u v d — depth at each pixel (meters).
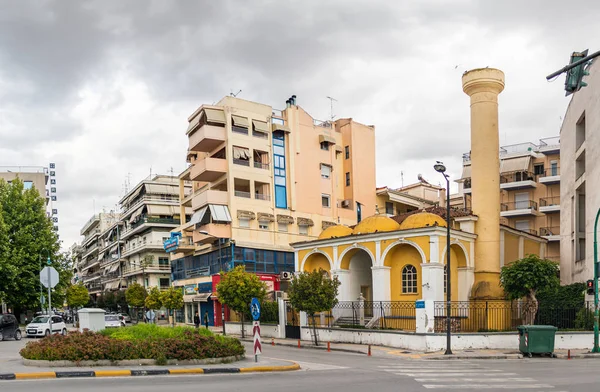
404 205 60.03
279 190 47.84
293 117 49.47
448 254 24.31
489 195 34.59
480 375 15.68
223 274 36.34
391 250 32.91
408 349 26.17
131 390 11.73
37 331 33.16
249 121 46.59
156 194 70.62
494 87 35.38
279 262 46.94
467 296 33.19
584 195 37.44
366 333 28.95
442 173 24.42
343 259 35.59
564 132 41.25
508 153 58.16
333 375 15.59
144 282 65.75
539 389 12.80
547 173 55.09
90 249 105.44
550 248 53.34
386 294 32.69
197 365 16.66
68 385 12.29
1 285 40.03
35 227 43.59
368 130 55.94
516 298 28.92
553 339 23.31
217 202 44.56
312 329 32.34
